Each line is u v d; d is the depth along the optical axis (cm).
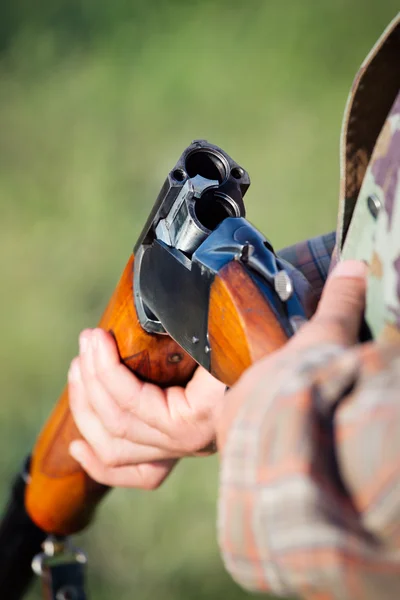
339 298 120
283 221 632
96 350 188
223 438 107
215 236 150
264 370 106
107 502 470
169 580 448
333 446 97
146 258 169
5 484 500
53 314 603
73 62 832
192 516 462
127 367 186
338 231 142
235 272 144
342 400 99
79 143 750
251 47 792
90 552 461
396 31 131
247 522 99
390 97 137
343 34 790
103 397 191
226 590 440
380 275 116
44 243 660
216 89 762
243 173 159
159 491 470
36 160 743
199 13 837
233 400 107
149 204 688
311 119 719
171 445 188
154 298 167
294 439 96
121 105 775
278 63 774
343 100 734
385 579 93
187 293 154
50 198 704
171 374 186
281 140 701
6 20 876
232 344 143
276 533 96
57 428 219
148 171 716
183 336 158
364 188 125
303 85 755
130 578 452
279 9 816
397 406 94
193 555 452
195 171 160
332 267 148
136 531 461
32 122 779
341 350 105
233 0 829
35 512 235
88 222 674
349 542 93
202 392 181
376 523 94
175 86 774
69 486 225
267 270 143
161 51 811
